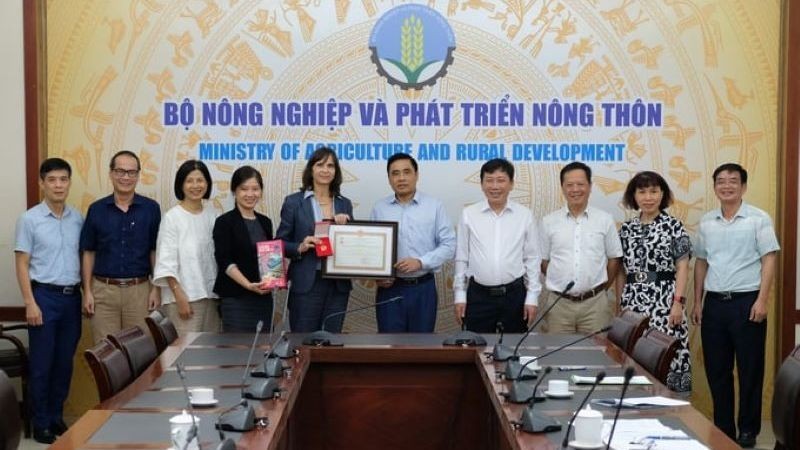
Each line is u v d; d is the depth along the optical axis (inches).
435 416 203.5
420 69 278.2
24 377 260.2
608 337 217.8
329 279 251.3
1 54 272.8
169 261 249.9
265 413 136.6
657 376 169.8
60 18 275.7
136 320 259.1
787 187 273.0
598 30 277.3
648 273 252.2
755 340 249.8
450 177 278.8
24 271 251.9
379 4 277.4
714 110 277.0
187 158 278.2
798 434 141.9
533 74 278.2
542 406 141.6
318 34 277.4
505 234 252.7
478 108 278.7
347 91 278.5
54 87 276.2
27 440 257.4
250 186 250.5
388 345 206.2
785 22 272.2
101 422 130.5
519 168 279.3
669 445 116.5
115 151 277.3
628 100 278.1
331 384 203.0
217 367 175.8
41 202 269.7
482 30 278.2
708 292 253.6
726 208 252.1
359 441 203.8
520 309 253.4
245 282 244.4
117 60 276.7
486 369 176.6
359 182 279.0
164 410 137.9
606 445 117.0
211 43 277.3
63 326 256.5
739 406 253.8
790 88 272.1
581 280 253.0
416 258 251.0
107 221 256.5
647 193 253.1
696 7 276.2
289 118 278.1
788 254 273.4
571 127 278.4
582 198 254.1
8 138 274.1
